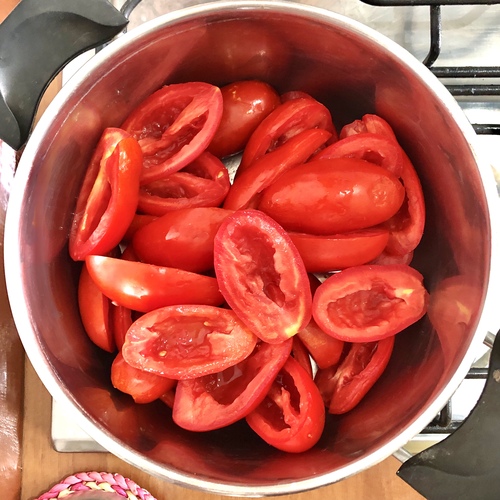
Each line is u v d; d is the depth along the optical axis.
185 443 0.61
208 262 0.62
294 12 0.56
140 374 0.60
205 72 0.67
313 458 0.59
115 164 0.59
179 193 0.67
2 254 0.73
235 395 0.62
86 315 0.63
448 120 0.56
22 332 0.53
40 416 0.75
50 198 0.59
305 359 0.66
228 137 0.68
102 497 0.71
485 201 0.53
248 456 0.62
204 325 0.62
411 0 0.66
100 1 0.55
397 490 0.72
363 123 0.67
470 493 0.53
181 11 0.55
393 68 0.58
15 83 0.56
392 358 0.68
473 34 0.77
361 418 0.63
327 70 0.65
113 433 0.55
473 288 0.56
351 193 0.59
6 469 0.70
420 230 0.65
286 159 0.62
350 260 0.62
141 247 0.62
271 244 0.59
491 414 0.54
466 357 0.52
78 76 0.55
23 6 0.55
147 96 0.66
